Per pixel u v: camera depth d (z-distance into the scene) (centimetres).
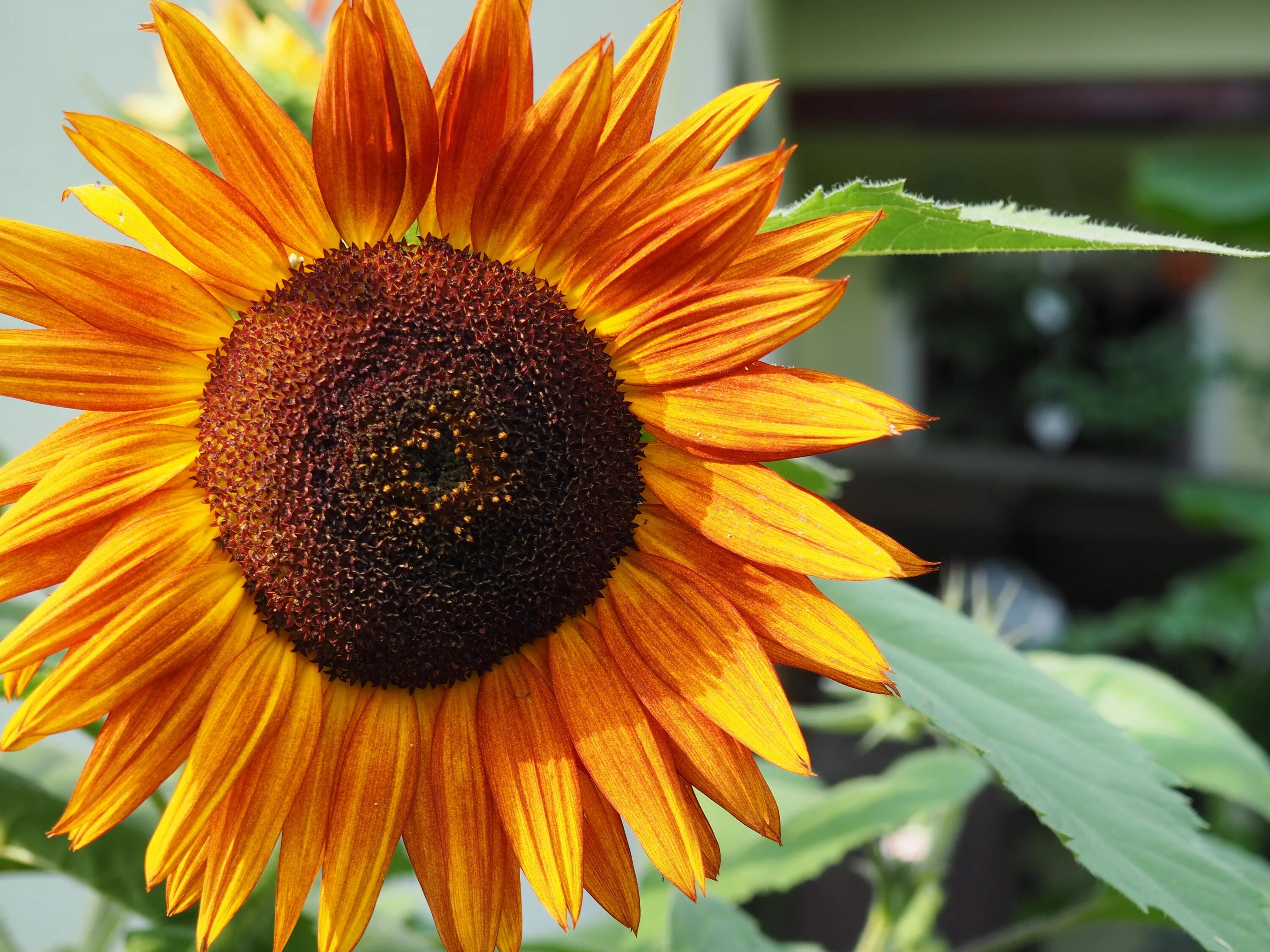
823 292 18
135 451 18
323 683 20
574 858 19
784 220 20
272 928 21
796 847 32
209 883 18
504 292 20
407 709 20
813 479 23
